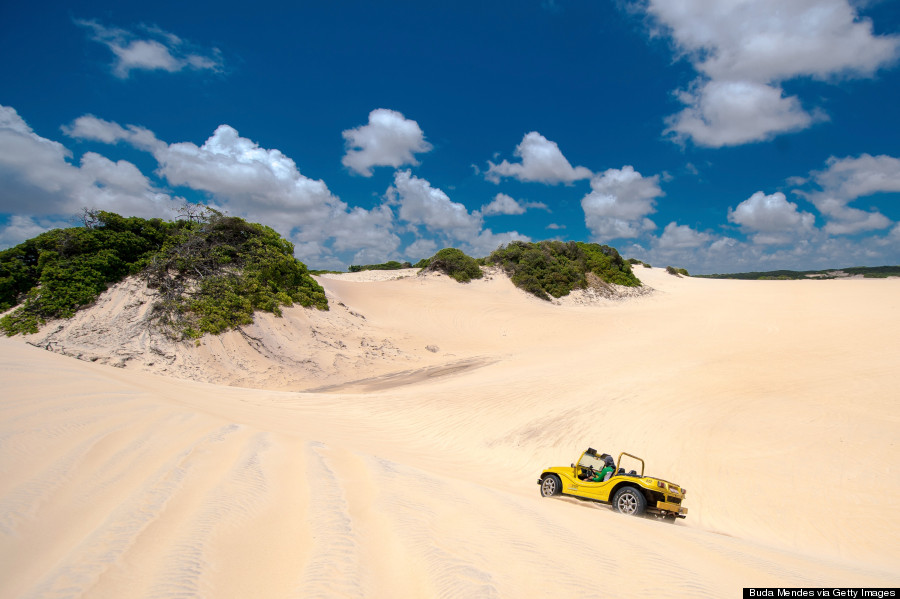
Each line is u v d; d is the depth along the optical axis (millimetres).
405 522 5055
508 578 3857
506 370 22594
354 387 23031
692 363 18094
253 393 19844
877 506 8383
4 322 25031
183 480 5926
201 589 3385
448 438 14195
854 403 12211
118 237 29625
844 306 31281
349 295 40625
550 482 9648
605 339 29406
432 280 48000
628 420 13188
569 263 52562
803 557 6355
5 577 3365
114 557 3771
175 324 25859
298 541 4383
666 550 5266
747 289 50562
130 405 9961
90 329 25188
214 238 32219
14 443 6305
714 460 10641
